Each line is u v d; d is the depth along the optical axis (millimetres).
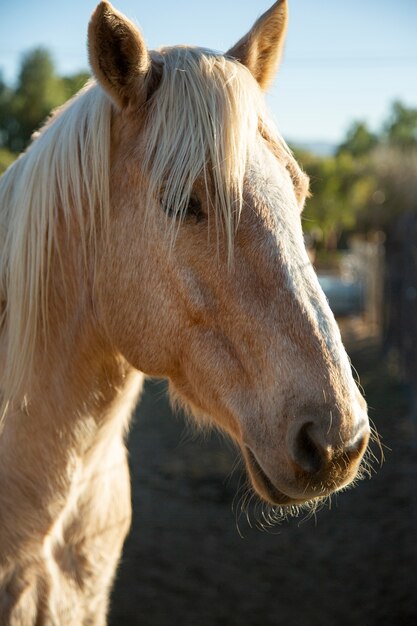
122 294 2047
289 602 4086
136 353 2072
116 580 4223
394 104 49719
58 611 2209
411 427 7625
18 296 2133
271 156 1924
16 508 2145
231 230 1827
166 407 8625
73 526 2287
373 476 6148
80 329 2176
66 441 2188
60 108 2357
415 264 8828
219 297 1864
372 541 4887
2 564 2115
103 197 2047
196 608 3971
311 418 1695
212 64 1959
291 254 1809
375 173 27344
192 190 1862
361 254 18609
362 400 1776
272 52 2287
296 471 1723
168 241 1901
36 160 2184
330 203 28875
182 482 5926
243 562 4547
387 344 11438
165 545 4715
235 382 1873
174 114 1911
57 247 2158
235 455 6688
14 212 2189
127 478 2602
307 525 5152
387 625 3861
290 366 1745
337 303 19656
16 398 2135
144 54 1963
